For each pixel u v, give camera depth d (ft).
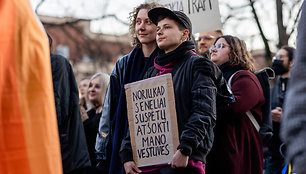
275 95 17.74
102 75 18.42
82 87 21.26
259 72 14.49
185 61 10.91
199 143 9.95
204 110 10.11
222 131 13.14
